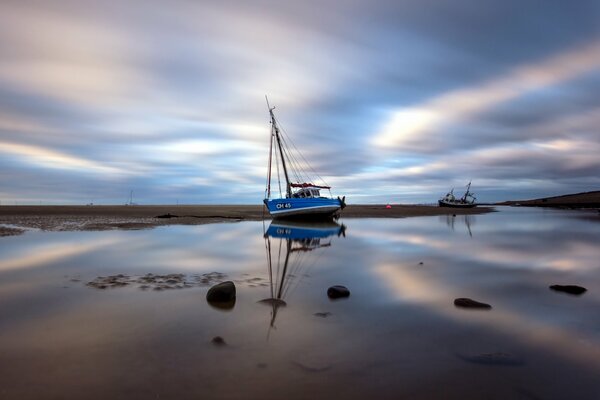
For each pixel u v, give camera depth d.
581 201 143.12
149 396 3.97
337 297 8.32
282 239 20.50
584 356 5.25
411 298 8.30
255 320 6.62
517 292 8.91
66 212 50.88
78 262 12.46
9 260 12.73
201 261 12.97
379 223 34.50
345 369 4.70
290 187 37.94
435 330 6.22
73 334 5.83
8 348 5.27
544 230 27.16
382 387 4.25
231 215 48.97
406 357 5.11
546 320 6.82
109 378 4.37
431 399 4.01
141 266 11.87
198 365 4.74
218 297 7.80
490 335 6.03
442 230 26.98
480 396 4.10
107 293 8.45
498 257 14.23
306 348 5.36
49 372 4.51
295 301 7.98
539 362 5.03
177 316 6.80
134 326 6.23
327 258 13.95
